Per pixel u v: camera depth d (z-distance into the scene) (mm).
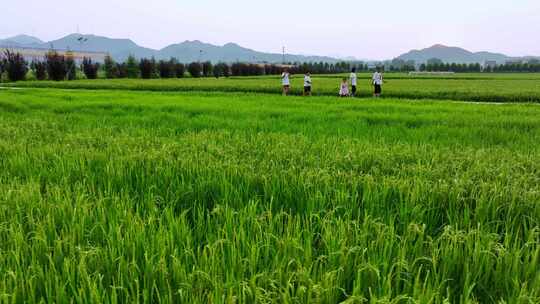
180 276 2934
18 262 3027
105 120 12930
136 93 27062
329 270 3035
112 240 3434
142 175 5598
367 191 4910
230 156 6715
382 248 3434
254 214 4059
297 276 2857
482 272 3223
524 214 4430
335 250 3350
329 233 3518
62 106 16922
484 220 4266
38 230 3572
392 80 67125
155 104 17828
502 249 3248
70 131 10234
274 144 8266
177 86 37844
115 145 7777
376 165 6438
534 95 27359
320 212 4320
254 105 18062
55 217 4086
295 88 35781
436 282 2885
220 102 19422
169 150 7168
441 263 3236
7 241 3500
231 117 13945
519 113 15508
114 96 23375
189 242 3410
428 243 3592
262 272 2953
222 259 3121
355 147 7852
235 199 4750
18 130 9711
